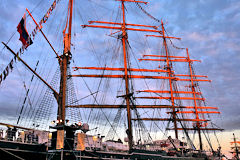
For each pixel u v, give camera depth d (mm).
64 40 26422
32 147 22828
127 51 49312
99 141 32094
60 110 24047
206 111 81188
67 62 25625
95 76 53219
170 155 42031
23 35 20250
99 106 46625
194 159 45375
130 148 37906
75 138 26578
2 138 21875
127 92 45250
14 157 21281
